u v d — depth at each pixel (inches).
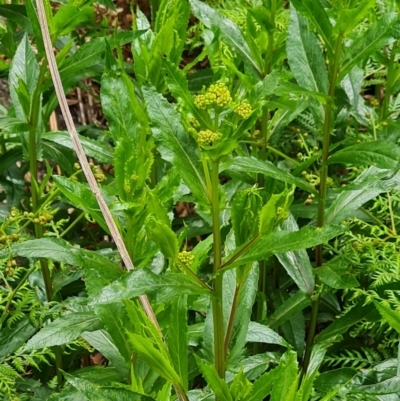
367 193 44.5
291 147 60.6
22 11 51.2
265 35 47.1
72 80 51.7
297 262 45.8
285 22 61.3
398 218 50.9
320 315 51.7
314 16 41.4
